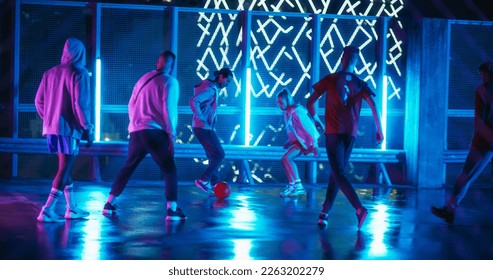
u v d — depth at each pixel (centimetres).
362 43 1448
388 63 1452
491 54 1473
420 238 802
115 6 1366
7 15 1352
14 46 1348
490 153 912
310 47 1434
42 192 1134
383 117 1437
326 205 877
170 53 905
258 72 1420
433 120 1404
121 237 760
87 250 688
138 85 895
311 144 1166
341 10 1465
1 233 769
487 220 963
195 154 1381
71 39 845
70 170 861
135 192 1181
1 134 1360
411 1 1489
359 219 845
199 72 1401
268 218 927
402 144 1459
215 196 1154
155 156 888
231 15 1410
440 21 1401
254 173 1425
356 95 857
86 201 1045
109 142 1352
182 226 842
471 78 1466
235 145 1395
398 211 1029
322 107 1444
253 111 1416
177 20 1384
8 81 1355
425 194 1280
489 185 1455
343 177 848
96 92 1360
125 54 1378
